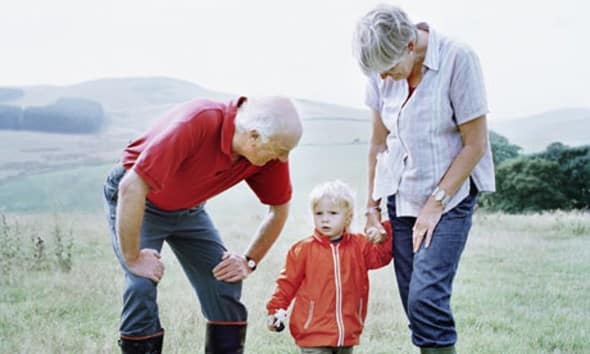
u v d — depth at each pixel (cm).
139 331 190
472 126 185
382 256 217
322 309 211
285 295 216
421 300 184
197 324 270
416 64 187
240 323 212
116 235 193
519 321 277
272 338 260
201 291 211
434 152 189
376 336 262
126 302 190
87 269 331
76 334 259
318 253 214
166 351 244
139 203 172
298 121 177
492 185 196
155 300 193
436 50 184
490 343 253
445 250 187
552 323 275
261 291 311
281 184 204
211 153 181
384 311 290
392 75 178
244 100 184
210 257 208
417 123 188
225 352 210
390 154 203
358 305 215
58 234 348
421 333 185
